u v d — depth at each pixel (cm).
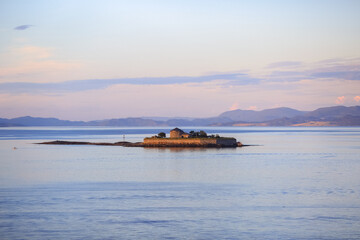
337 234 4991
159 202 6519
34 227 5234
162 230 5141
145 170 10381
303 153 15325
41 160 13038
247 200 6662
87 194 7138
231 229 5178
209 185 8075
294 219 5572
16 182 8425
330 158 13388
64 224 5356
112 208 6131
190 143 18500
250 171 10106
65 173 9825
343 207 6162
